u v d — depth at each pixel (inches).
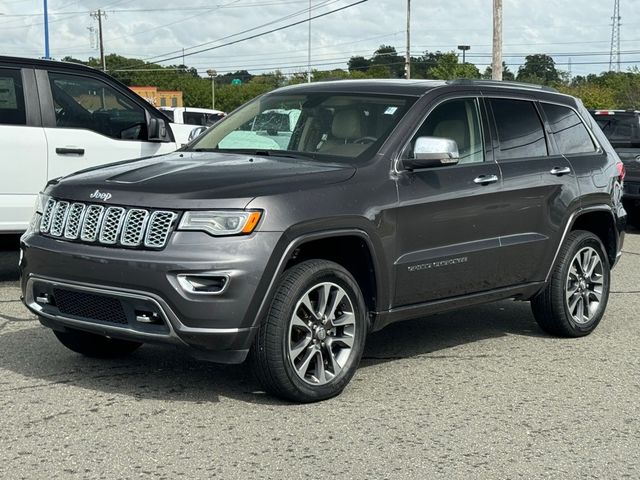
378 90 254.8
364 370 249.0
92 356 251.0
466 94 261.9
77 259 208.4
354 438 194.7
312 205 211.0
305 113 253.4
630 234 595.5
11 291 348.5
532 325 311.7
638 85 2704.2
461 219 247.4
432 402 221.6
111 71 3922.2
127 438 190.7
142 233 203.0
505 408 219.0
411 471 177.6
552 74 3624.5
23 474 171.0
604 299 300.7
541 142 281.9
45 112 354.0
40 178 351.3
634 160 582.9
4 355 252.5
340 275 217.6
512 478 176.1
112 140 368.8
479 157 259.3
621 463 185.8
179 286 198.2
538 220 273.1
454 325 308.8
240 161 231.8
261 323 205.9
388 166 232.4
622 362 265.4
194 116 1112.2
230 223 200.8
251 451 185.5
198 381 231.6
